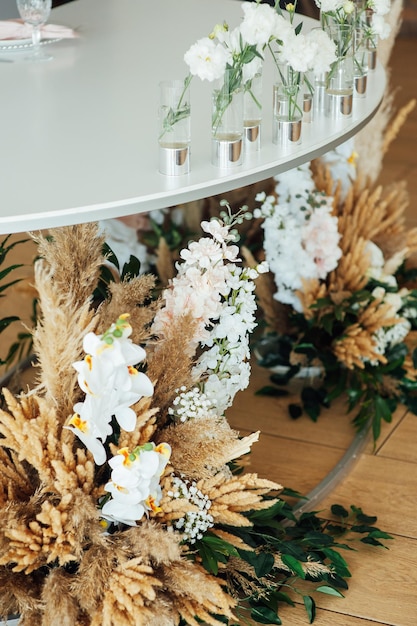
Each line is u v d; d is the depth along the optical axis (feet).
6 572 5.74
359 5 7.66
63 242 5.77
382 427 8.64
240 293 6.33
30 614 5.56
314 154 6.44
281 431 8.58
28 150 6.16
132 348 5.39
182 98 5.66
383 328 8.86
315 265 8.70
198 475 5.96
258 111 6.24
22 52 8.69
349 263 8.93
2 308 10.72
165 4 10.74
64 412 5.74
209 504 5.92
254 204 10.31
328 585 6.53
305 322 9.06
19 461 5.95
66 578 5.51
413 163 15.28
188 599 5.73
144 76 7.86
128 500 5.53
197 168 5.93
